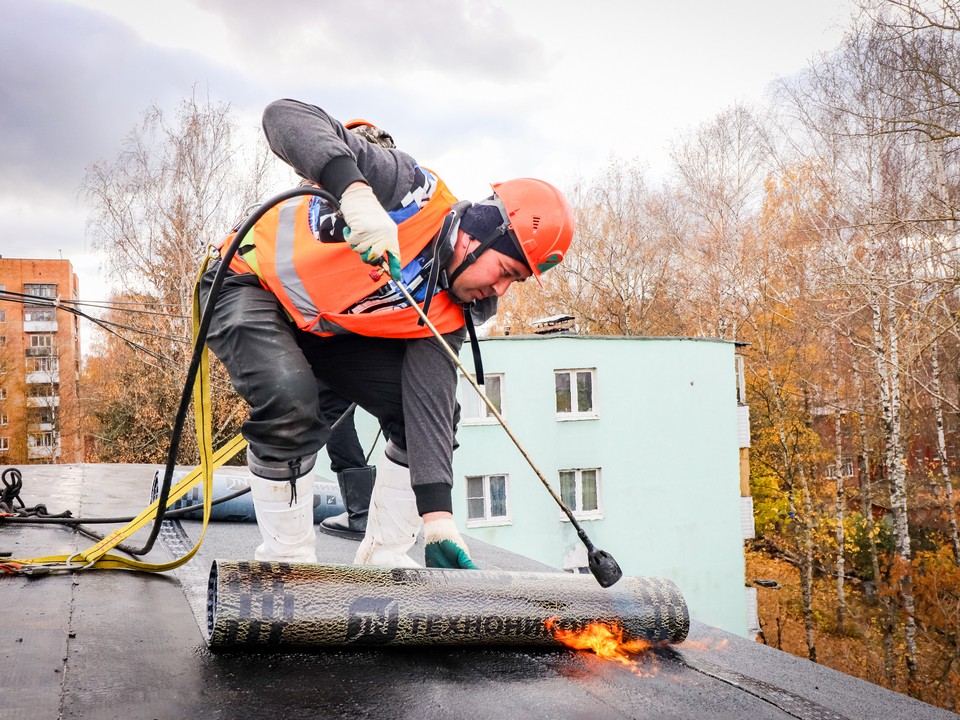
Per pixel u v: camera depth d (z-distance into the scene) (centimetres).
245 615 188
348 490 360
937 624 2394
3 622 204
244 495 398
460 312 261
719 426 2509
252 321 238
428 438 251
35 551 312
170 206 2742
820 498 3177
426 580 211
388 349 264
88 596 239
